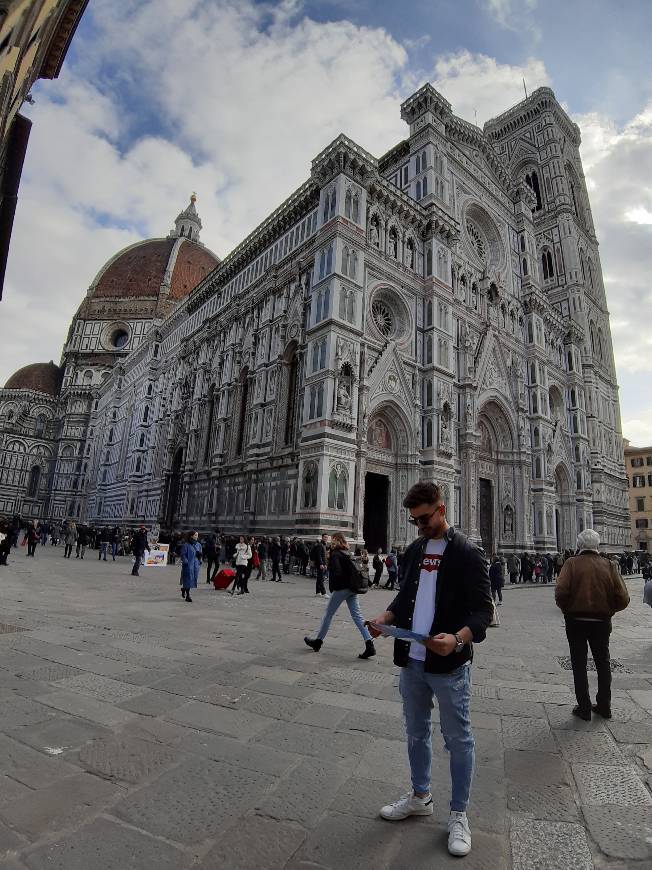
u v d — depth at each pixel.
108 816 3.62
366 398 31.27
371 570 29.12
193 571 15.22
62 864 3.06
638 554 57.56
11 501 94.25
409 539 32.19
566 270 65.31
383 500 33.88
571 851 3.39
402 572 4.33
